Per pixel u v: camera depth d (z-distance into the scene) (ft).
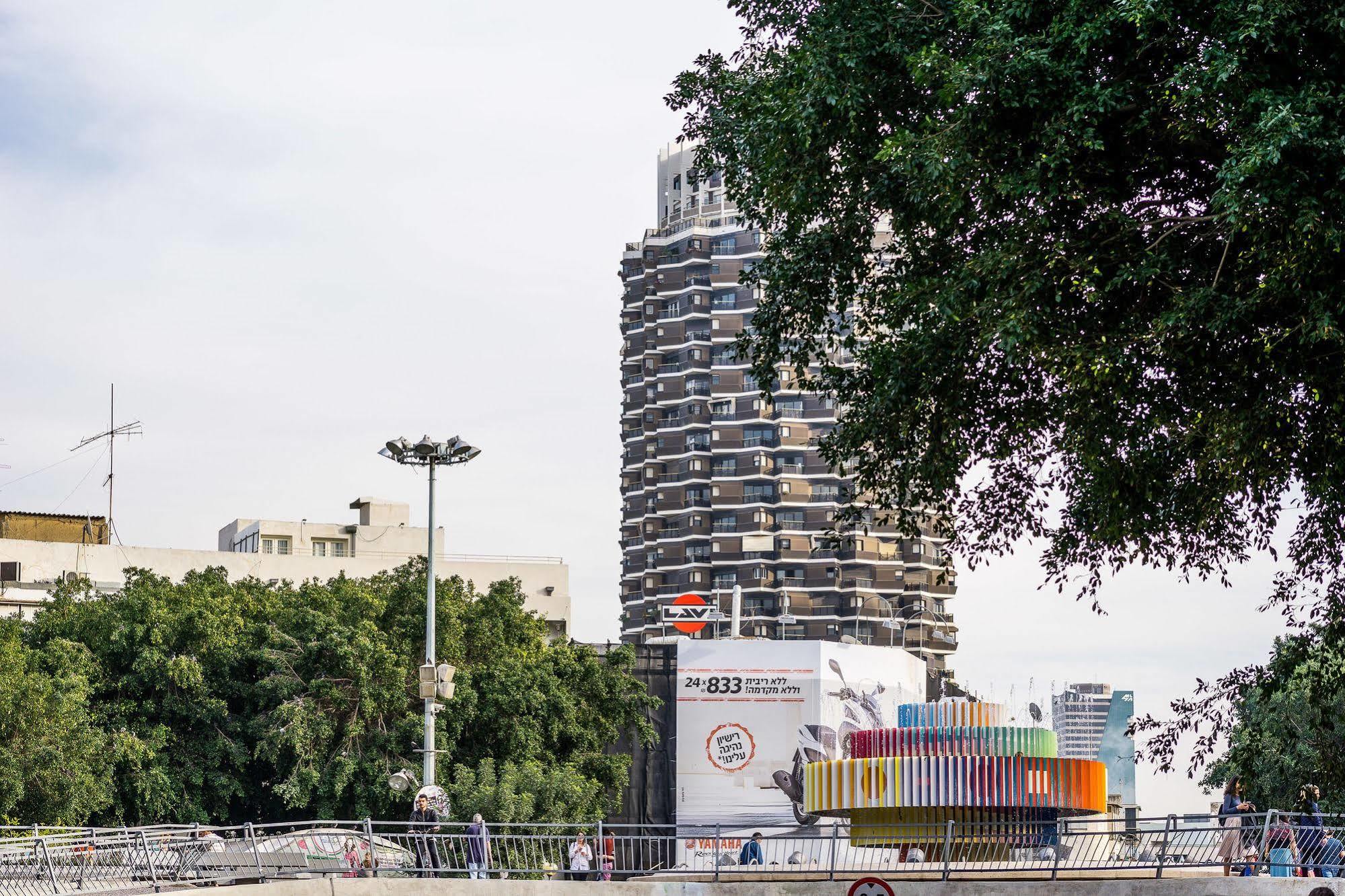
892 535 437.58
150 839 101.24
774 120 68.44
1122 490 65.00
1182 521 68.33
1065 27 60.03
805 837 104.01
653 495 458.50
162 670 186.50
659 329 466.70
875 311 74.90
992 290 61.82
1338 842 91.50
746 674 203.00
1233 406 60.80
